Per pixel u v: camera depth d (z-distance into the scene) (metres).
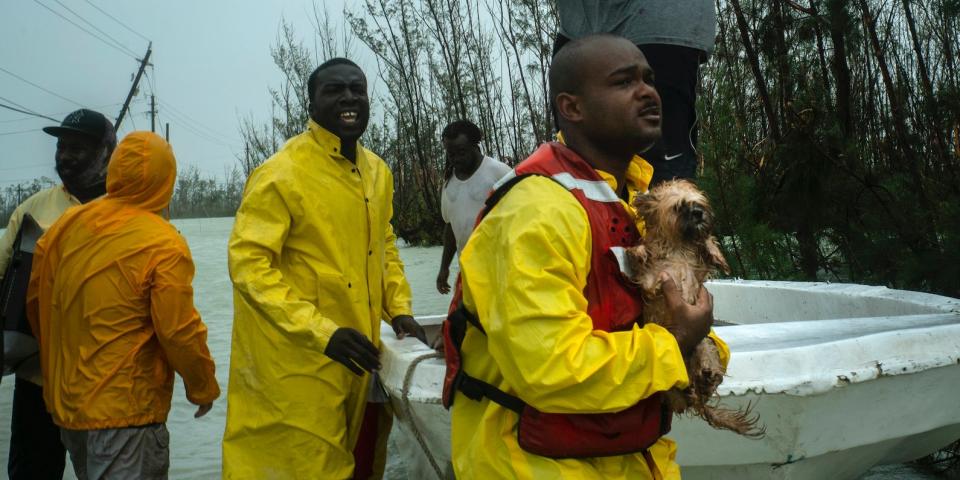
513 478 1.67
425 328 4.47
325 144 3.32
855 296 3.94
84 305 3.04
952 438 2.98
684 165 3.80
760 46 6.48
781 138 5.80
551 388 1.52
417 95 20.64
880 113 6.99
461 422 1.85
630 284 1.71
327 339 2.94
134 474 3.08
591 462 1.67
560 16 4.07
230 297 11.49
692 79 3.79
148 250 3.07
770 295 4.45
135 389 3.07
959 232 4.26
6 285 3.52
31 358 3.56
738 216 5.47
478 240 1.75
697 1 3.74
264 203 3.16
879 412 2.60
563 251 1.61
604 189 1.74
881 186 5.05
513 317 1.56
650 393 1.56
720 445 2.53
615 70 1.79
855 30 5.97
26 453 3.65
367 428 3.57
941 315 3.24
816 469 2.70
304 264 3.26
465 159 5.47
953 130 5.55
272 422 3.22
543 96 15.84
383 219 3.60
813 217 5.28
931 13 7.37
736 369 2.45
